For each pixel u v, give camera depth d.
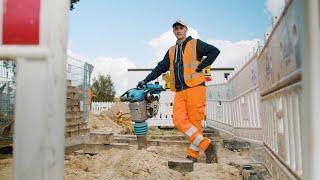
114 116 20.12
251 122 6.27
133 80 21.45
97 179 4.21
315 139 1.14
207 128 11.43
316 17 1.12
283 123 2.56
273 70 2.85
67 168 4.82
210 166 5.01
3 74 6.47
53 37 1.50
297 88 1.90
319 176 1.14
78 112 7.21
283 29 2.20
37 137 1.48
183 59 5.36
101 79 58.78
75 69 7.73
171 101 14.89
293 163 2.27
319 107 1.12
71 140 6.61
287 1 1.95
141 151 5.37
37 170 1.47
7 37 1.52
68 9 1.62
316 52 1.12
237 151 6.58
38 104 1.49
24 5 1.52
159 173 4.46
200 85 5.32
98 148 6.68
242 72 7.14
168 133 12.05
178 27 5.51
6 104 6.48
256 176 3.77
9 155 6.11
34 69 1.50
